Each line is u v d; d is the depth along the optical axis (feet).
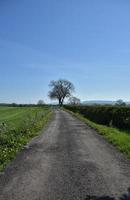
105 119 115.34
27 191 29.14
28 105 552.00
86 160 43.75
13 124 113.91
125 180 32.78
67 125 111.14
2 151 49.11
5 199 26.89
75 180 32.89
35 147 56.80
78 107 255.91
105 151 51.52
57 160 43.91
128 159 44.27
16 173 36.22
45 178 33.81
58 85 526.98
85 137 72.02
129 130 86.84
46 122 128.88
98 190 29.30
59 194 28.17
